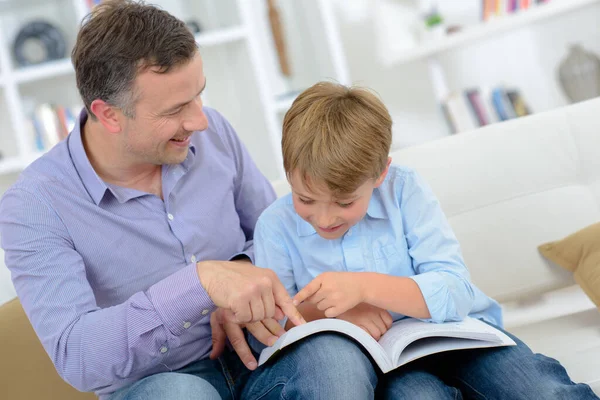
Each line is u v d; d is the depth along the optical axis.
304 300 1.25
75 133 1.38
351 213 1.25
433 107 3.75
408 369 1.24
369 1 3.70
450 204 1.74
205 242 1.46
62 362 1.22
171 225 1.42
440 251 1.36
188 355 1.40
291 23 3.45
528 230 1.72
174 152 1.38
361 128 1.21
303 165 1.20
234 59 3.33
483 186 1.74
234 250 1.52
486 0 3.30
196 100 1.35
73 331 1.22
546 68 3.60
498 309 1.47
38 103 3.27
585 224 1.72
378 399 1.23
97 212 1.36
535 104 3.63
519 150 1.76
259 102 3.17
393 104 3.74
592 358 1.39
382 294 1.25
